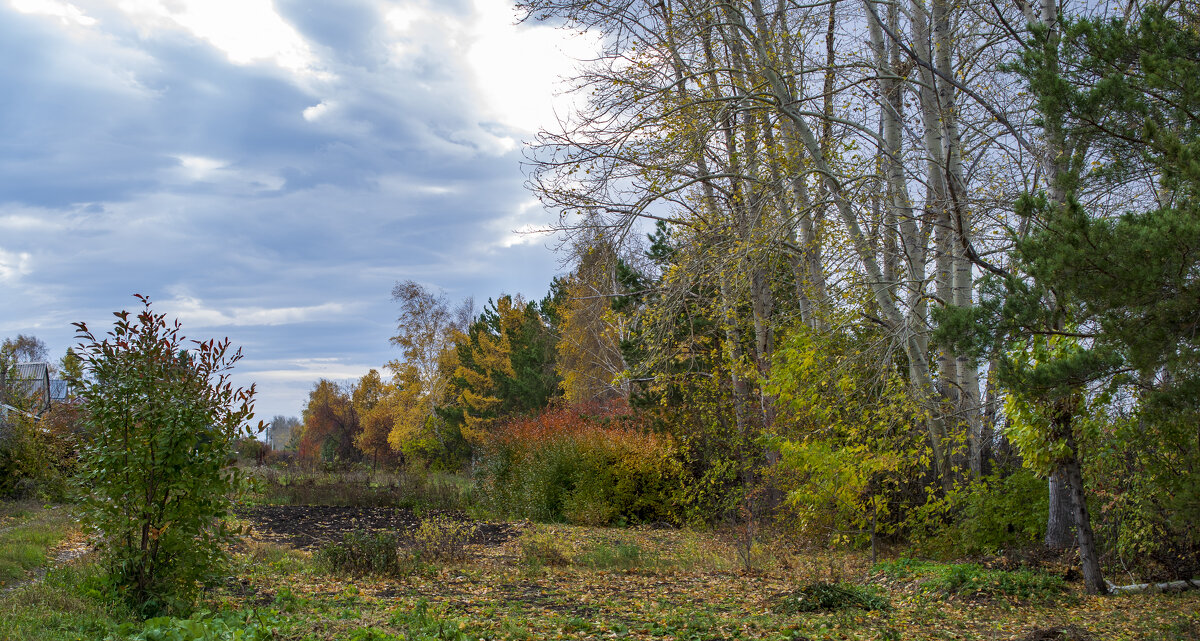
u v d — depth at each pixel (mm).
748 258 14484
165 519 7977
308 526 17266
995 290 6930
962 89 12180
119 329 8148
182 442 7973
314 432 67562
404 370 48906
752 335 18906
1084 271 6121
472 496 23656
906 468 13008
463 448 44125
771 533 15172
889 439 12523
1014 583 9328
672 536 17062
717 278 15227
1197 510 8141
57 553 11195
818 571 10797
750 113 15305
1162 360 6133
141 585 7879
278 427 112688
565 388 36469
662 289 15727
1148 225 6113
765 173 15805
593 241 15695
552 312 39281
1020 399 7434
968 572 9859
